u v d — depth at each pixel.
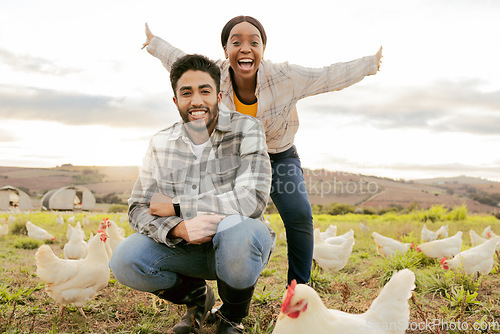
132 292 4.13
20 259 6.96
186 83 2.54
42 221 16.73
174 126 2.74
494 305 3.62
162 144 2.69
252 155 2.62
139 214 2.61
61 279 3.41
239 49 3.05
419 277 4.58
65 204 29.69
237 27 3.07
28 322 3.28
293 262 3.31
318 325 1.98
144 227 2.54
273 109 3.22
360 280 5.02
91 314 3.58
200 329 2.76
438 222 14.14
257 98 3.22
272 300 3.67
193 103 2.54
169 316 3.25
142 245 2.54
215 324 3.02
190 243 2.46
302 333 1.96
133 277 2.53
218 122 2.65
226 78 3.26
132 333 2.95
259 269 2.52
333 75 3.34
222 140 2.65
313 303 2.00
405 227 11.69
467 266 4.63
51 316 3.43
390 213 16.91
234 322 2.69
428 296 4.08
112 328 3.14
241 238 2.40
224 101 3.29
